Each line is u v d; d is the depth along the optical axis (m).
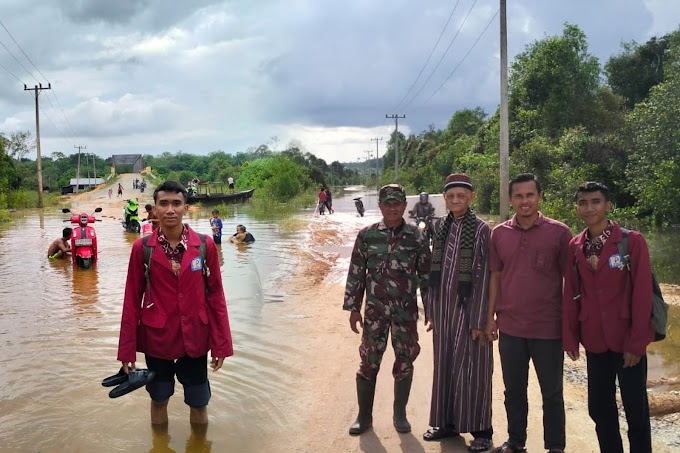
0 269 11.94
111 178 94.00
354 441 4.34
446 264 4.24
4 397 5.14
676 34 25.03
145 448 4.23
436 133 86.06
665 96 18.05
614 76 36.50
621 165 22.69
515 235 4.05
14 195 38.38
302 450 4.21
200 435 4.44
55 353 6.36
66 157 133.50
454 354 4.20
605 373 3.74
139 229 19.97
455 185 4.18
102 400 5.08
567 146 24.47
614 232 3.67
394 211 4.36
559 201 19.55
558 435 4.01
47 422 4.66
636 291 3.54
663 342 7.42
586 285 3.74
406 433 4.47
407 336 4.46
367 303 4.47
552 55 28.83
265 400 5.09
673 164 17.03
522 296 3.99
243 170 62.06
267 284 10.15
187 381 4.50
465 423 4.16
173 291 4.25
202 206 40.38
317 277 10.87
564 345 3.85
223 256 13.61
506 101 17.41
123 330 4.23
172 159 135.50
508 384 4.08
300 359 6.14
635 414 3.63
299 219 25.66
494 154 31.98
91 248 12.20
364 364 4.47
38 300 8.98
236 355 6.25
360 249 4.55
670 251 15.09
